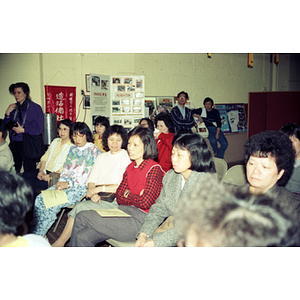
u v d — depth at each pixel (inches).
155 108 235.9
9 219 37.9
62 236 89.7
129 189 86.0
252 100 291.4
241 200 19.8
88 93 209.8
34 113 170.9
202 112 256.7
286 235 18.2
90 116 213.5
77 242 77.0
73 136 118.4
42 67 192.1
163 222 82.4
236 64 292.5
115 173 105.0
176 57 248.1
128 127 215.2
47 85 193.3
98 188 98.4
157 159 127.9
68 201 107.0
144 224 73.4
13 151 173.0
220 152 264.5
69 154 119.4
